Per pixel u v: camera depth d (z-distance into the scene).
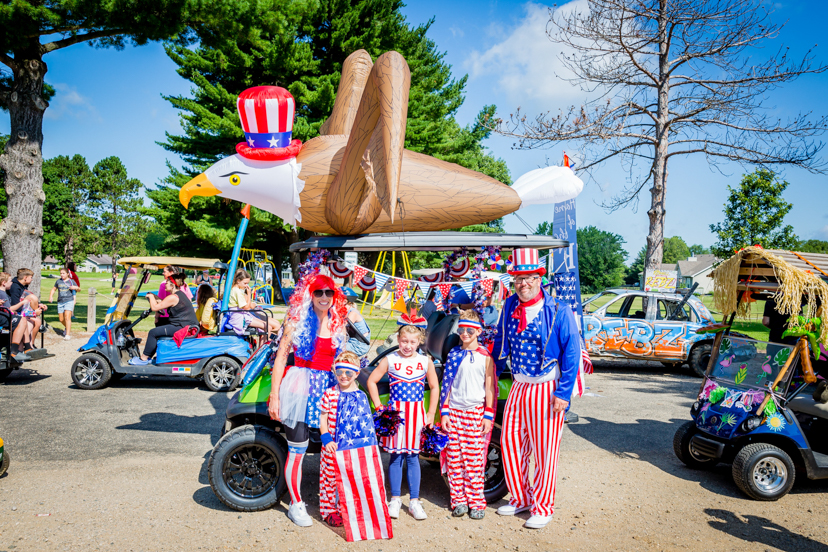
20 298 9.35
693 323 10.37
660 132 13.66
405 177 4.57
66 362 10.06
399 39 22.89
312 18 21.84
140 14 11.75
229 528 3.70
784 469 4.52
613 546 3.63
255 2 13.14
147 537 3.51
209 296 8.63
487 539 3.68
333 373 3.84
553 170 5.20
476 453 4.01
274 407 3.71
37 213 13.16
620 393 8.77
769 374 4.78
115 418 6.48
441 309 4.61
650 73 13.59
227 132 20.44
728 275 5.16
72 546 3.36
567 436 6.32
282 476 3.95
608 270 80.62
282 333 3.89
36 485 4.38
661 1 13.28
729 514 4.23
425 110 23.41
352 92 5.17
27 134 12.93
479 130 27.33
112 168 93.75
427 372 3.97
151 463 4.98
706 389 5.20
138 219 94.06
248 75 22.03
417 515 3.96
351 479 3.61
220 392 8.05
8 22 11.12
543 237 4.52
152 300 8.16
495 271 4.68
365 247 4.32
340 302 3.91
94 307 13.68
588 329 10.26
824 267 4.82
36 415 6.55
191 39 13.98
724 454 4.89
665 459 5.59
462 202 4.61
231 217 22.69
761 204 19.77
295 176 4.44
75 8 11.27
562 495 4.55
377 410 3.93
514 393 4.03
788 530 3.96
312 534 3.66
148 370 8.04
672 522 4.05
